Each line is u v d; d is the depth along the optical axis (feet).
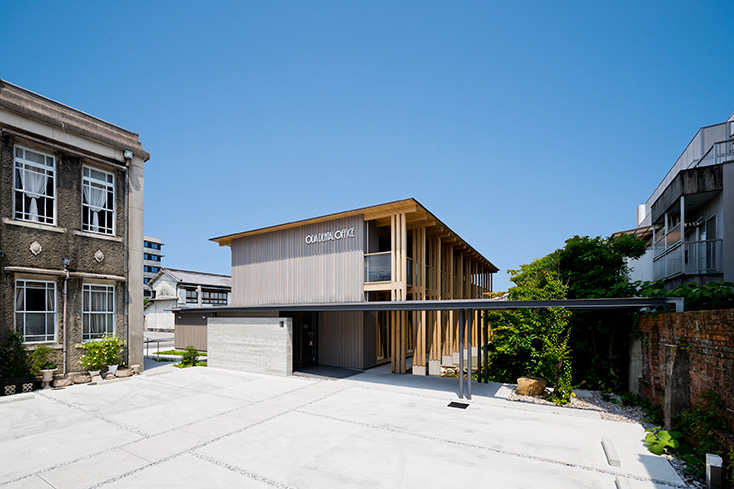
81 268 41.27
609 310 33.86
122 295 44.96
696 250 34.24
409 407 29.43
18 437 23.49
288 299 50.96
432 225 46.91
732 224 30.25
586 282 37.04
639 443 21.74
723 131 41.04
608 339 35.47
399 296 42.14
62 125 40.34
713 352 18.61
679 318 22.50
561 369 31.30
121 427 25.26
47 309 38.78
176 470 18.71
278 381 39.86
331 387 36.65
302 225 50.62
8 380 33.73
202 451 21.03
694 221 37.19
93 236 42.60
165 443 22.29
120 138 46.21
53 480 17.80
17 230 36.70
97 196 43.96
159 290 130.72
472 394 33.55
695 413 19.33
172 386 37.83
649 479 17.44
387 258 43.70
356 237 45.70
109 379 40.37
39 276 38.11
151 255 196.95
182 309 67.00
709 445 17.67
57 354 38.78
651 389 27.04
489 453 20.47
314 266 48.96
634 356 31.24
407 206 42.50
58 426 25.58
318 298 48.03
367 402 30.99
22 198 37.76
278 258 52.75
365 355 47.21
